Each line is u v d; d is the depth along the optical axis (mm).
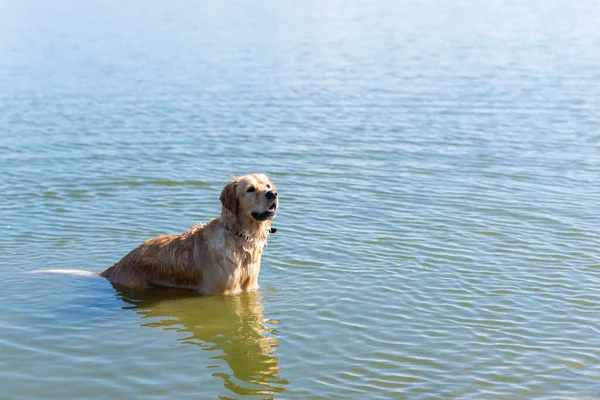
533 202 14062
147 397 8016
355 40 32781
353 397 8008
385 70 26484
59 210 13711
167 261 10922
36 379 8359
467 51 29984
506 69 26531
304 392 8102
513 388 8172
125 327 9656
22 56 29641
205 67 27234
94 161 16688
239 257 10555
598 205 13867
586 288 10539
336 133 18891
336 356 8875
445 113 20781
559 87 23719
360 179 15422
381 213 13508
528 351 8930
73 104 22109
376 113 20844
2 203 14039
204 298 10578
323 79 25141
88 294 10617
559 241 12219
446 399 7961
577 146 17734
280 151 17406
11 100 22562
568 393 8055
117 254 11867
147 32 35781
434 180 15359
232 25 37812
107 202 14164
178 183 15227
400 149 17547
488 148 17594
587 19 38656
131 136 18734
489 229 12734
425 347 9047
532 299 10242
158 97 22875
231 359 8844
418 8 44250
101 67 27422
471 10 42938
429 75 25656
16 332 9445
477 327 9516
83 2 49469
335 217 13312
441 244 12125
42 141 18328
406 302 10203
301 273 11180
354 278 10969
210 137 18594
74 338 9336
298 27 36875
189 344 9219
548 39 32719
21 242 12234
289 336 9375
